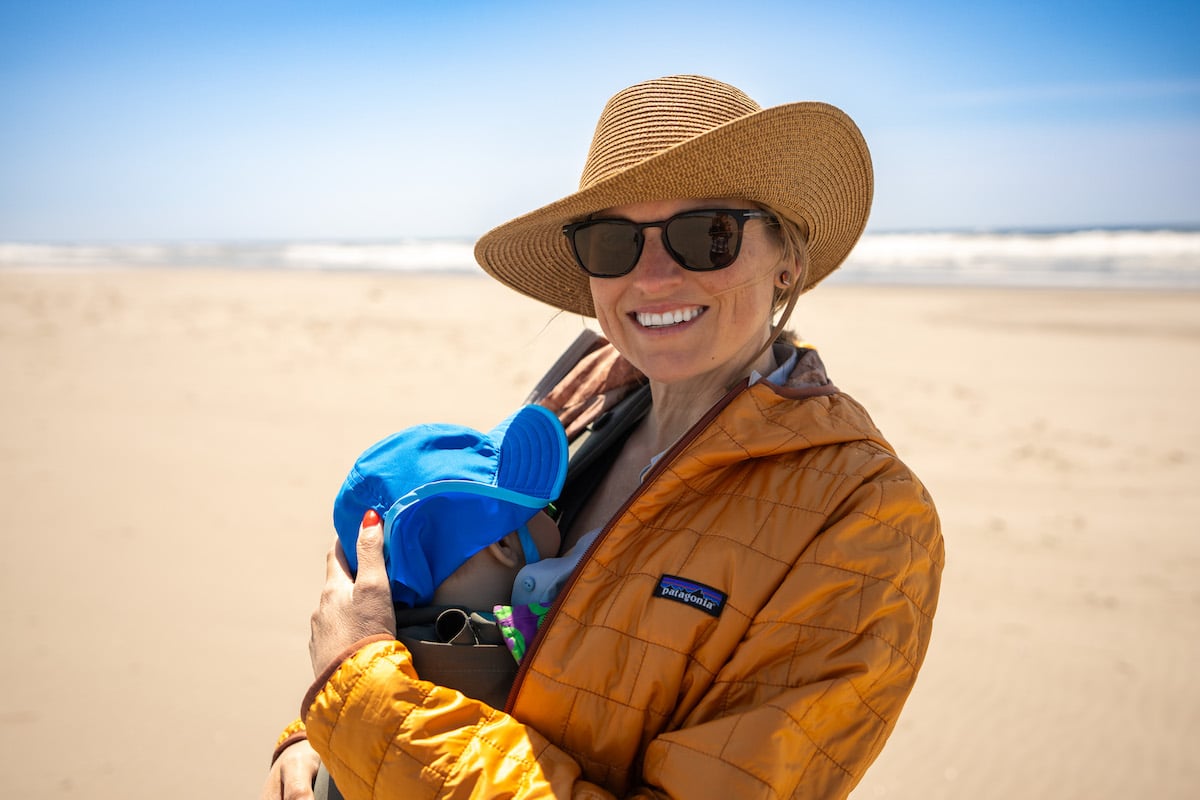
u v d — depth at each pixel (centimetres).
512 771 137
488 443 192
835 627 137
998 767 411
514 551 179
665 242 162
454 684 158
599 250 168
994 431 902
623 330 174
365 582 161
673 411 185
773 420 157
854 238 193
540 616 162
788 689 134
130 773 407
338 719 146
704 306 166
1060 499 712
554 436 184
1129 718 437
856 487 148
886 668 135
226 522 667
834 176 175
